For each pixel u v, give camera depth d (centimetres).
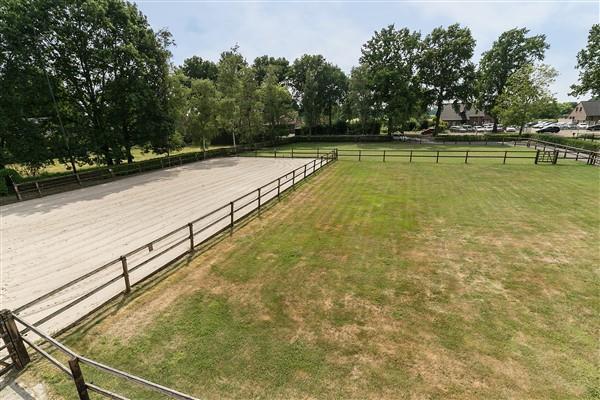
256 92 3712
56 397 410
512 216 1095
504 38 4703
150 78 2441
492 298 613
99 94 2288
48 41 1952
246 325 546
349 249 855
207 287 671
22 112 1836
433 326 534
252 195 1493
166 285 681
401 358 464
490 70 4822
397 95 4259
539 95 3534
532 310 572
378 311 579
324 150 3522
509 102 3772
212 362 463
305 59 5425
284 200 1370
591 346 481
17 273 762
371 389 411
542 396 396
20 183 1622
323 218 1120
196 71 5822
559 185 1518
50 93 1961
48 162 2084
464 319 551
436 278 694
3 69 1773
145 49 2386
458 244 875
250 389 415
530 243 870
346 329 531
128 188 1727
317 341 504
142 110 2328
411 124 6481
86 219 1175
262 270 745
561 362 451
